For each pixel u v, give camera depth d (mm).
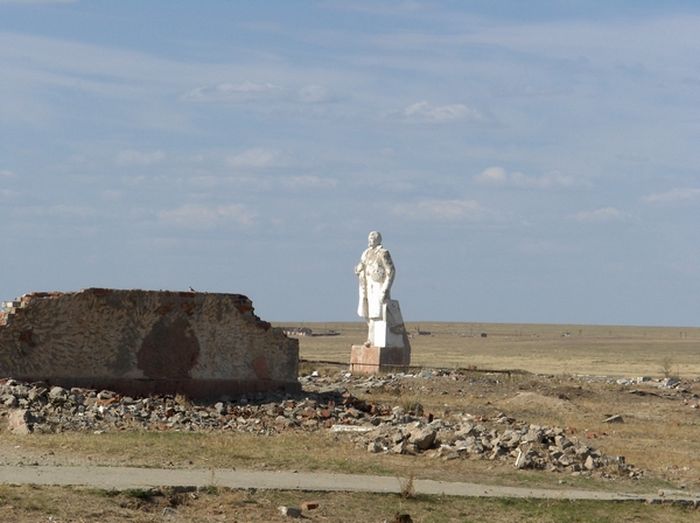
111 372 36344
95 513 21297
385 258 59688
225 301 38156
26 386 34031
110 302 36438
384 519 22688
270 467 26562
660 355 131625
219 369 38000
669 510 25312
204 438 29891
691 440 37812
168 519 21594
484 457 29219
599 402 49125
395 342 59500
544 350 143000
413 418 35594
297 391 39188
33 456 26219
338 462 27500
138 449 27672
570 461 29125
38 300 35625
